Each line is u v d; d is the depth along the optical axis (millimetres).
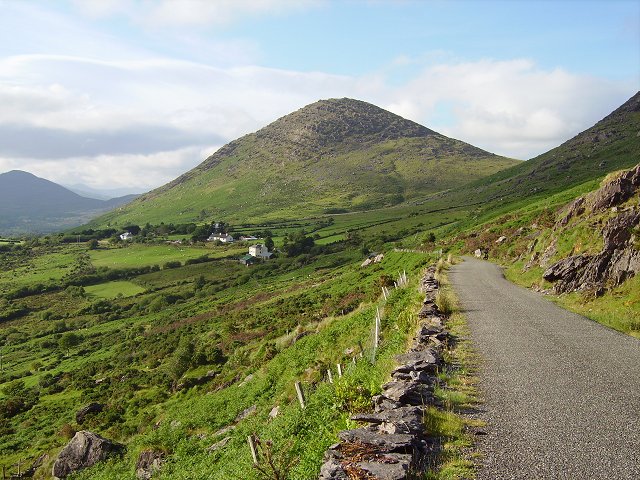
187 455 25359
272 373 32312
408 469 7645
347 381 13617
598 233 30031
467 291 32188
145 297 160875
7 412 68812
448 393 11766
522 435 9328
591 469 7887
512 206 137250
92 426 51312
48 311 157750
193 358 63438
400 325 22828
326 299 76438
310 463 9617
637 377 13117
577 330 19625
